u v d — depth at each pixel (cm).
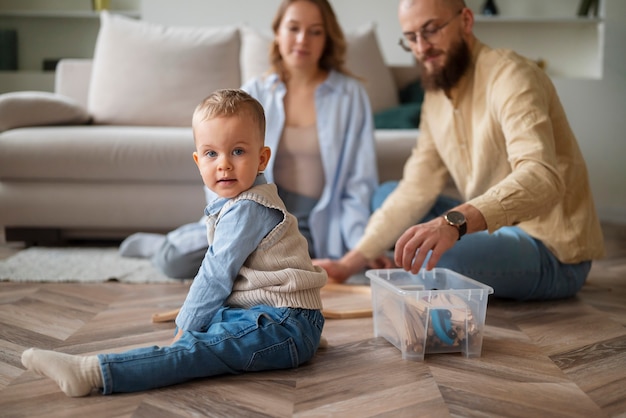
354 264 190
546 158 147
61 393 111
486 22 418
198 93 311
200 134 122
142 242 245
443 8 168
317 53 224
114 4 421
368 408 105
